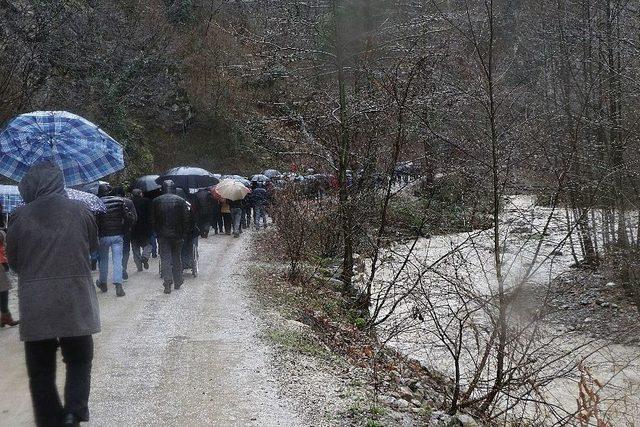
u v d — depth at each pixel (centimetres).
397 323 980
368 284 1064
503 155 804
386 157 1078
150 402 593
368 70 1112
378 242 1049
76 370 452
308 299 1146
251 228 2411
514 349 707
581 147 1252
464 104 855
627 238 1420
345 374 739
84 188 1144
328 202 1257
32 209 459
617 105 1486
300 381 674
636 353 923
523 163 832
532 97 972
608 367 883
